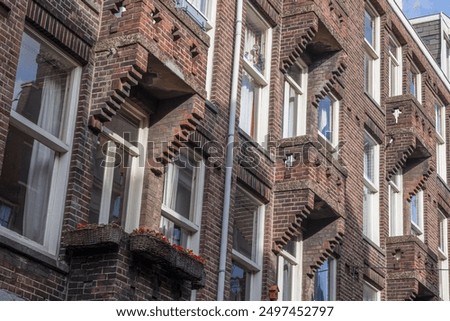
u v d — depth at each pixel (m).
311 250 19.58
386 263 24.33
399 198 26.97
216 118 16.77
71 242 12.28
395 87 27.84
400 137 25.55
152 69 13.94
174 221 15.46
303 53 20.84
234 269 17.11
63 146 12.88
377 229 24.23
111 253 12.12
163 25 13.91
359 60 24.17
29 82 12.63
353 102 23.22
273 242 18.09
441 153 31.53
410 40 28.80
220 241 16.19
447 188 30.92
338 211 19.38
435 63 31.05
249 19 19.08
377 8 26.34
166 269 13.02
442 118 32.09
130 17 13.54
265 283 17.59
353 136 22.89
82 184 12.95
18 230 12.18
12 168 12.21
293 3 19.95
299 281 19.39
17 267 11.61
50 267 12.09
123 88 13.27
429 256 25.81
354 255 21.94
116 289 11.91
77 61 13.37
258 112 18.94
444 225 30.61
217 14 17.62
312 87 20.77
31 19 12.46
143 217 14.30
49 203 12.68
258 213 18.17
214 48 17.34
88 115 13.28
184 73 14.30
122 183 14.48
